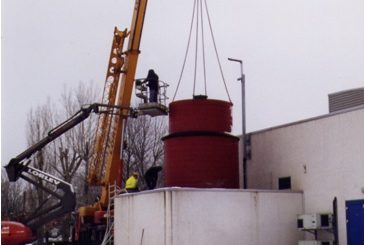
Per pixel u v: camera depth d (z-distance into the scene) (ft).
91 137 161.07
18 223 100.22
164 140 88.89
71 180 158.92
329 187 77.05
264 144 90.94
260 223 77.56
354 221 72.43
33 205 160.45
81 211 102.53
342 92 94.79
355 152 73.67
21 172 101.40
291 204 80.43
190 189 73.72
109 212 94.17
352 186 73.51
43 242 111.04
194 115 85.87
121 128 99.76
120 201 86.69
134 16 101.50
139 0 101.35
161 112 94.38
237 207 76.23
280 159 86.89
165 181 87.97
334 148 77.00
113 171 99.19
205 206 74.18
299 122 83.76
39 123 162.91
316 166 79.71
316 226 75.15
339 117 76.74
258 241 76.95
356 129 73.87
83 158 159.94
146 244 77.36
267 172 89.35
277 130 88.17
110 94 102.12
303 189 81.51
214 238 74.02
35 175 101.55
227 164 84.94
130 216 82.84
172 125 88.63
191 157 84.07
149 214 77.05
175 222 72.23
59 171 159.22
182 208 72.90
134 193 82.02
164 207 73.20
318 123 80.18
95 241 99.96
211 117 85.87
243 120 96.53
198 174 83.46
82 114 99.14
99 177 101.24
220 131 86.07
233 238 75.31
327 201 77.05
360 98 92.32
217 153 84.28
